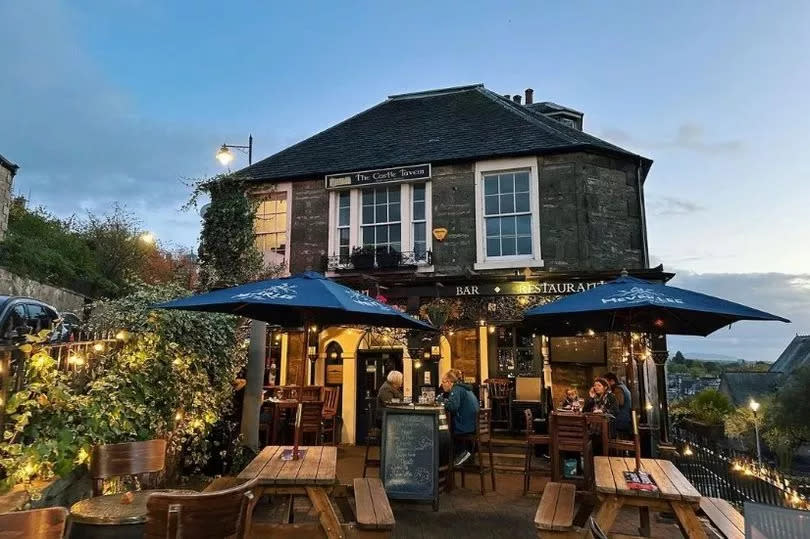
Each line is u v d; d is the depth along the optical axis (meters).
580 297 5.50
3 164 12.34
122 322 6.13
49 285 12.85
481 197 11.47
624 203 11.28
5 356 4.01
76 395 4.82
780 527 3.04
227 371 7.73
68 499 4.44
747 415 22.27
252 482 3.06
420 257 11.49
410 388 11.46
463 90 14.92
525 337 11.12
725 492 8.37
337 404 11.20
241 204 10.42
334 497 5.25
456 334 11.64
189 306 4.88
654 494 4.32
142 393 5.64
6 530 2.28
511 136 11.97
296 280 5.26
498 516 6.05
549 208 11.08
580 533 4.00
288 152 13.70
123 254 16.58
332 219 12.19
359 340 11.91
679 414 20.42
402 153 12.36
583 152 11.14
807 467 22.59
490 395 10.70
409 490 6.28
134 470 4.14
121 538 3.24
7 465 3.82
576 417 6.66
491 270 11.04
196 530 2.72
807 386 22.16
